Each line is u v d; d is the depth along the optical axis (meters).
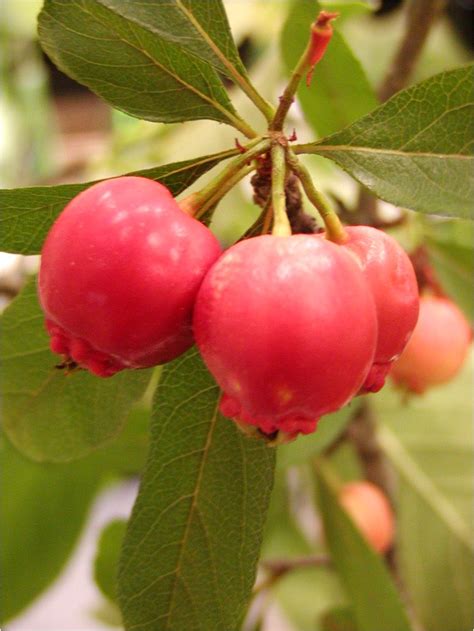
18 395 0.16
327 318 0.10
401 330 0.12
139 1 0.12
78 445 0.16
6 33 0.40
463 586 0.25
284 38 0.17
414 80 0.30
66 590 0.44
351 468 0.29
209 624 0.14
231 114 0.13
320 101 0.17
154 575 0.14
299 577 0.31
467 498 0.26
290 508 0.29
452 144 0.13
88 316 0.11
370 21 0.32
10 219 0.13
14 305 0.15
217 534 0.14
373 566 0.19
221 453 0.14
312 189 0.12
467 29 0.37
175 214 0.11
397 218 0.21
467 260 0.21
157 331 0.11
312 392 0.10
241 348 0.10
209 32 0.13
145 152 0.33
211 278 0.11
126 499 0.51
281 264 0.11
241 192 0.26
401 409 0.28
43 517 0.26
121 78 0.13
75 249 0.11
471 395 0.28
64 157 0.46
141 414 0.23
